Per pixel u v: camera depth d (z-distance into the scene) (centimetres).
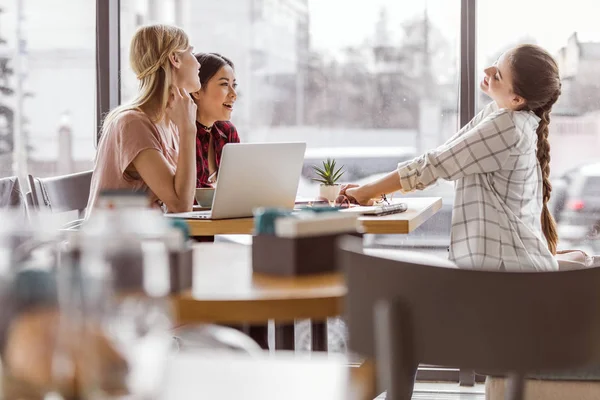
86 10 383
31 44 388
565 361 118
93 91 387
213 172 335
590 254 360
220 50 386
